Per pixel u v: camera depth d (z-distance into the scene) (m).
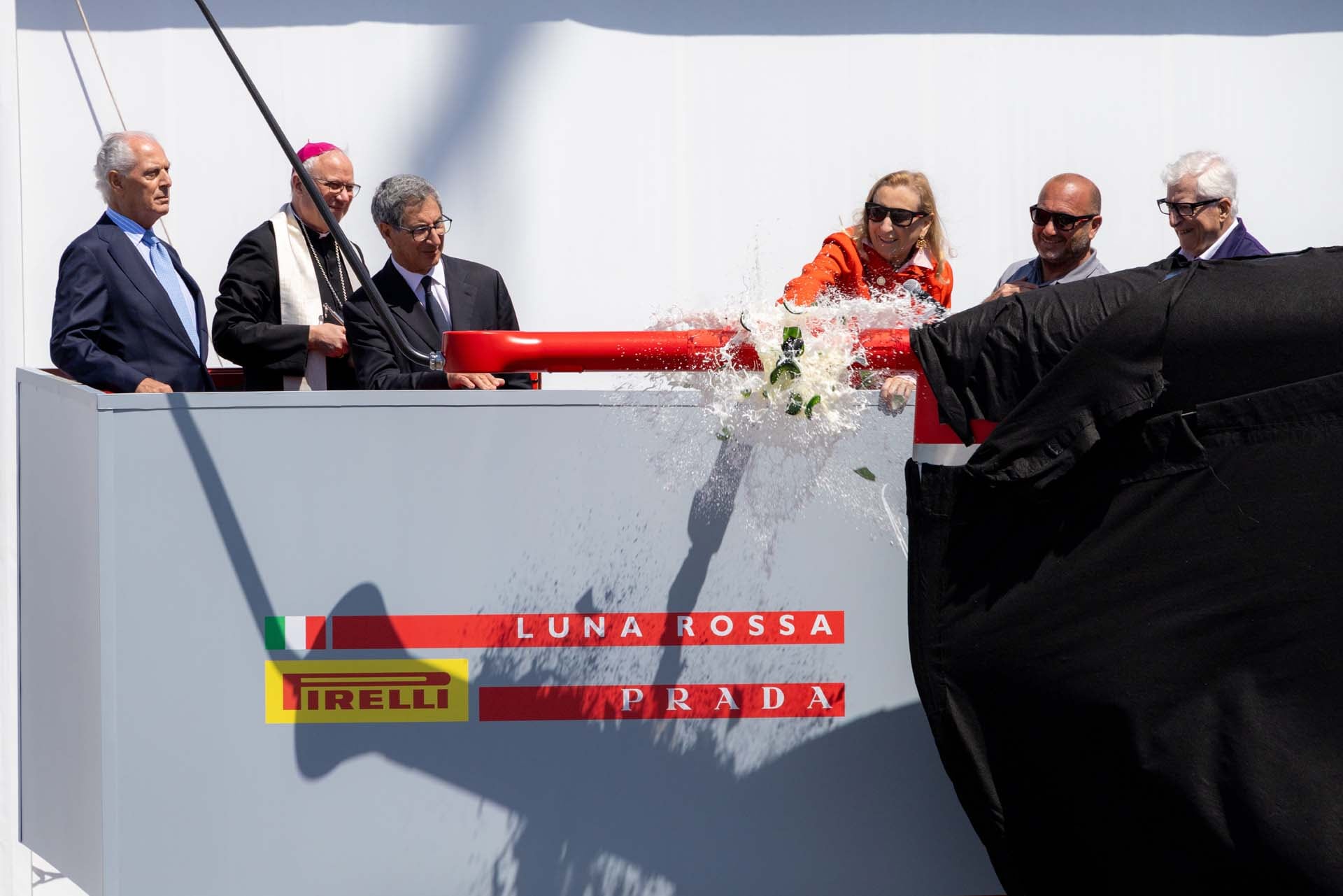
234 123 3.78
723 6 3.86
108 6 3.72
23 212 3.71
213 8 3.75
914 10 3.87
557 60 3.83
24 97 3.70
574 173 3.87
